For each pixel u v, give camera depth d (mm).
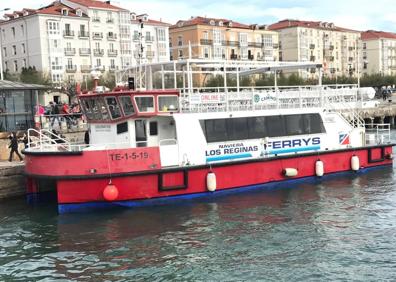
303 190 21000
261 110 21297
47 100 61344
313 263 13094
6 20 76625
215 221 16734
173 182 18641
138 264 13258
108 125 19453
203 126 19672
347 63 121375
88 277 12555
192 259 13508
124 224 16516
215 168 19562
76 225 16578
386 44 130125
